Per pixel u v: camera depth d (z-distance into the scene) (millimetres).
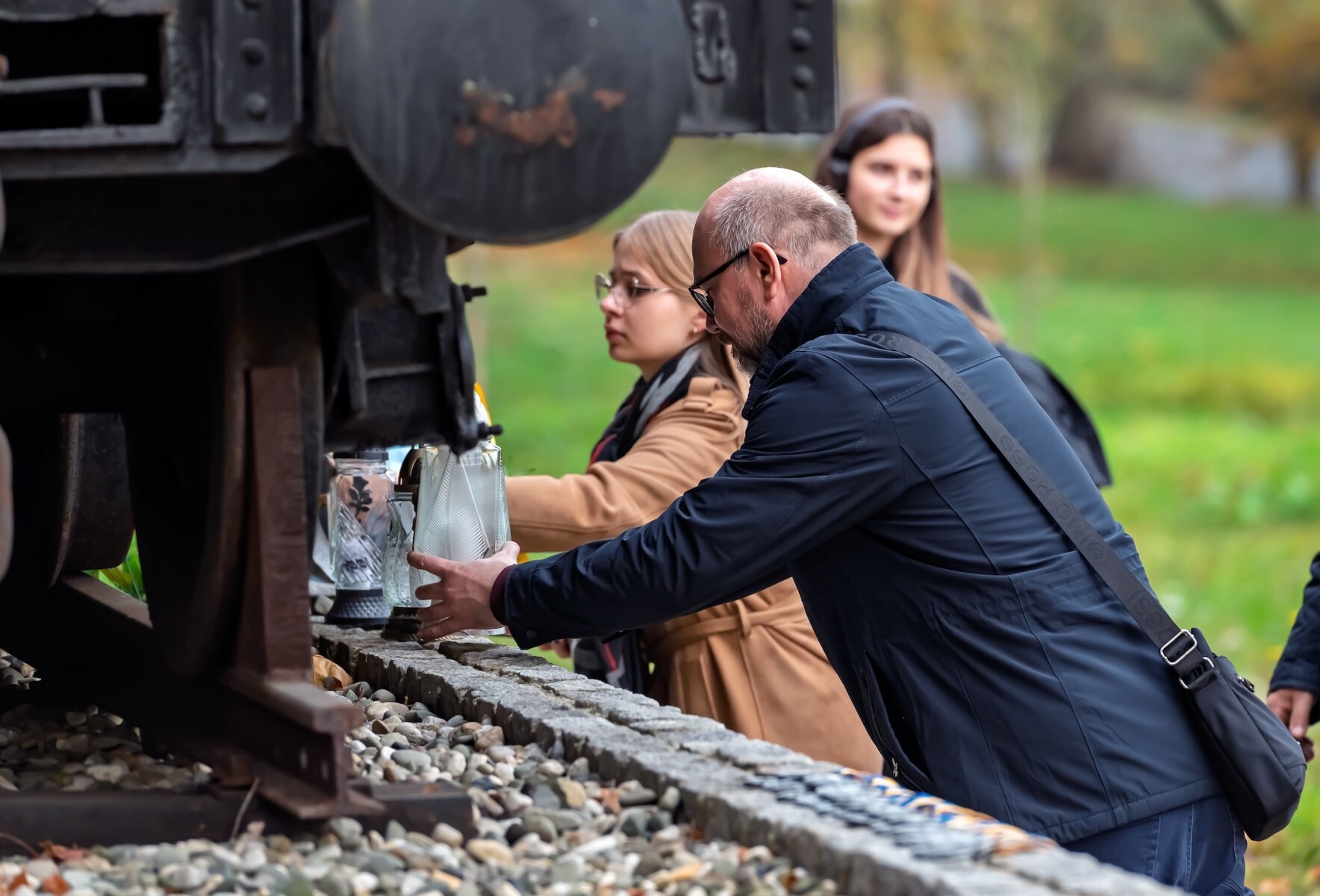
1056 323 40344
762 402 4551
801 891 3240
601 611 4578
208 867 3498
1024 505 4453
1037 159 50438
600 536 5746
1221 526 24422
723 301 4914
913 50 51156
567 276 41094
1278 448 30109
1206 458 29172
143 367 4469
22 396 4398
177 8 3482
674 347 6059
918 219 7500
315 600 6641
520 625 4746
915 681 4453
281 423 3922
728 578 4441
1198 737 4363
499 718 4617
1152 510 25375
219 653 4223
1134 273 46281
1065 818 4270
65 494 5543
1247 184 57625
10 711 5125
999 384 4605
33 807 3691
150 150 3498
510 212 3541
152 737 4641
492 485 5441
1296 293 45688
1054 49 52219
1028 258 42250
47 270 3641
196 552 4262
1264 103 56844
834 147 7578
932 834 3311
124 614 5059
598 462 6363
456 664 5270
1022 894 2930
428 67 3453
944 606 4414
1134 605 4383
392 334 4406
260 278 3957
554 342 35156
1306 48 55969
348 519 6254
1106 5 55625
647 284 6008
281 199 3736
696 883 3320
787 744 5727
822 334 4727
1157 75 58344
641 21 3598
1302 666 6082
